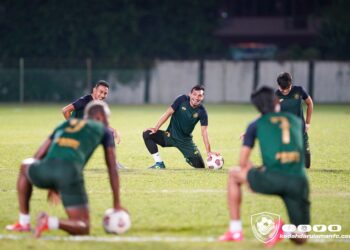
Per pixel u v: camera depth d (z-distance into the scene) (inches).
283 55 4552.2
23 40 4542.3
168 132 1330.0
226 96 4131.4
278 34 5054.1
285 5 5059.1
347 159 1503.4
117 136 1235.2
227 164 1434.5
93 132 759.7
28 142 1829.5
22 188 778.2
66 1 4515.3
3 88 4018.2
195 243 727.7
